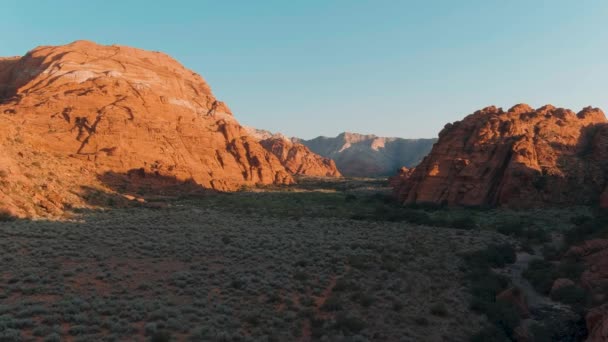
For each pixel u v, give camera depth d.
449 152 78.50
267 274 25.70
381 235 43.38
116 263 25.89
